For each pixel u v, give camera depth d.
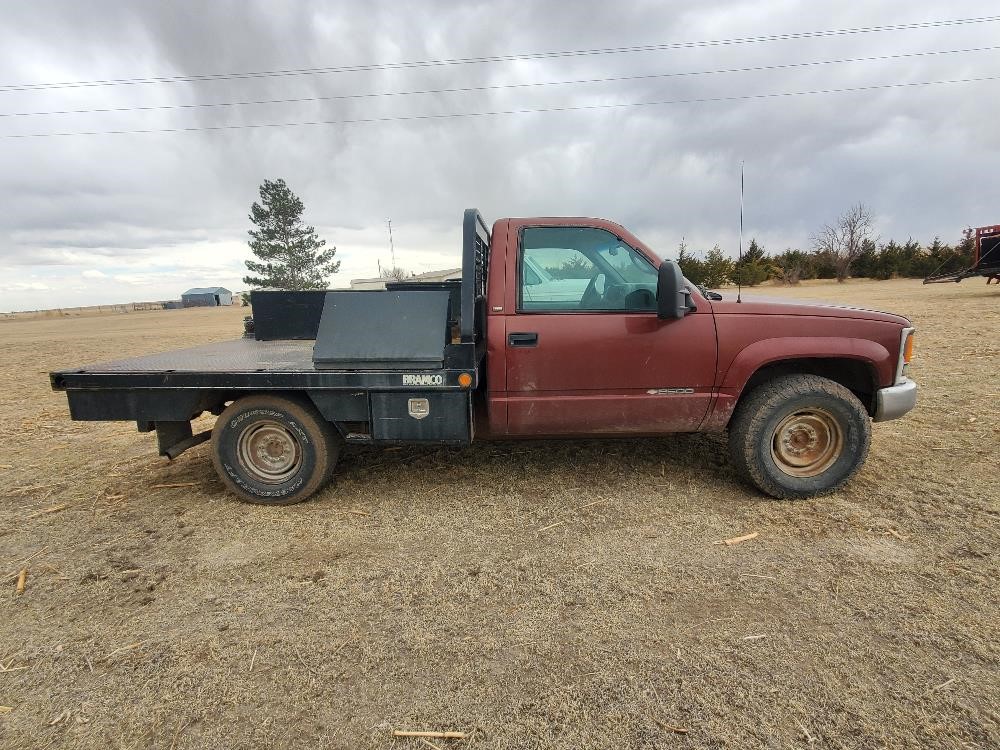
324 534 3.29
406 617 2.46
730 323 3.45
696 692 1.97
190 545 3.20
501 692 2.00
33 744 1.84
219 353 4.51
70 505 3.81
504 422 3.59
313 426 3.58
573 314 3.46
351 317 3.51
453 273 7.46
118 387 3.60
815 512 3.34
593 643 2.25
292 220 49.19
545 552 3.00
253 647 2.29
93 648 2.31
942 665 2.07
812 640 2.22
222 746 1.81
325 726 1.87
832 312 3.50
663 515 3.38
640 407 3.52
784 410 3.43
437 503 3.66
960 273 21.66
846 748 1.73
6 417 6.73
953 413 5.18
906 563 2.75
